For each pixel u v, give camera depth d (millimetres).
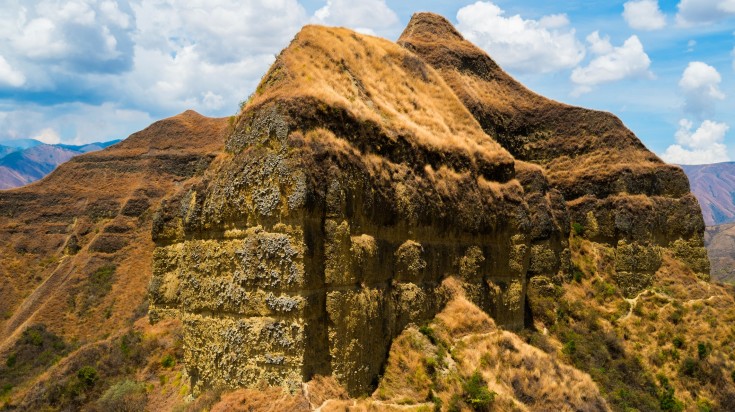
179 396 32406
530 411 32812
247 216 28453
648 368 46906
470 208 38438
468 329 35750
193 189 33344
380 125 33250
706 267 58406
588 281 53281
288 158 27672
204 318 30016
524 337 41719
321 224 28125
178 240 43656
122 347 40562
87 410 34906
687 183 60250
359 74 37844
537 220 50000
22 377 56656
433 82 46188
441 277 36594
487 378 33219
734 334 51125
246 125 30500
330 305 27688
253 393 26453
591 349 45375
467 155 39656
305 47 35375
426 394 30203
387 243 32469
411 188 34062
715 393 46500
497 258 40844
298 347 26203
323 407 25641
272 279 26953
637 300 52969
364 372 29016
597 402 36031
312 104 29500
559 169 59812
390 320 31953
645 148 60156
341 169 29109
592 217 56469
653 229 56344
